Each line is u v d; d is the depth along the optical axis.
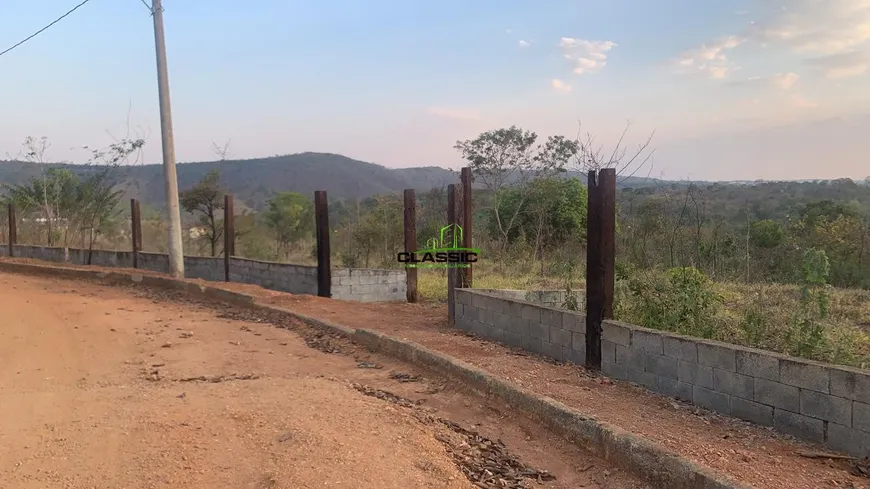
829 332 6.53
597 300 6.13
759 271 11.27
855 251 11.62
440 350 6.90
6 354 6.75
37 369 6.13
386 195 19.22
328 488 3.26
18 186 23.20
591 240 6.18
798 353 5.67
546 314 6.86
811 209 13.79
